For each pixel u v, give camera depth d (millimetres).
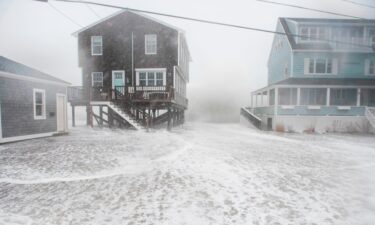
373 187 4824
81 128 16453
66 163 6488
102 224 3258
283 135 14172
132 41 17047
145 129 15227
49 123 12445
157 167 6156
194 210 3703
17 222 3307
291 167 6340
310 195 4375
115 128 16328
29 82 11055
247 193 4441
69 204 3887
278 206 3887
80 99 15891
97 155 7520
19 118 10484
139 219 3402
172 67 16828
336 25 19047
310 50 18828
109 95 15359
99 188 4613
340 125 16156
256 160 7102
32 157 7191
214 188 4680
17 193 4336
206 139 11836
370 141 11547
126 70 17125
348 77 19047
